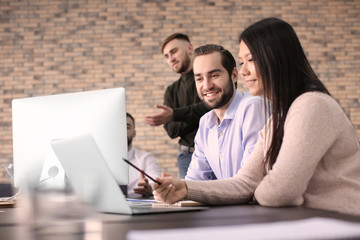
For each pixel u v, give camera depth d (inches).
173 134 142.0
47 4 291.9
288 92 56.5
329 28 292.5
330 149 53.3
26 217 33.7
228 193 58.6
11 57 289.7
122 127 66.3
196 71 89.9
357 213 51.0
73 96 69.6
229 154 85.2
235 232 26.7
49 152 69.7
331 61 292.0
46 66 290.2
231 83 88.6
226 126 85.8
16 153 74.4
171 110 129.3
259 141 62.9
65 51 290.8
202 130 90.7
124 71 291.3
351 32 292.4
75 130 68.0
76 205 34.8
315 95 53.5
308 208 48.1
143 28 292.5
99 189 48.1
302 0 292.8
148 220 42.1
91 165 47.2
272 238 24.6
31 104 72.9
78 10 292.0
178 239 25.3
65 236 33.0
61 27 291.1
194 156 92.8
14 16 290.5
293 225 28.1
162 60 291.9
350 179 52.9
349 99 291.1
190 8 292.5
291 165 51.1
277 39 57.1
